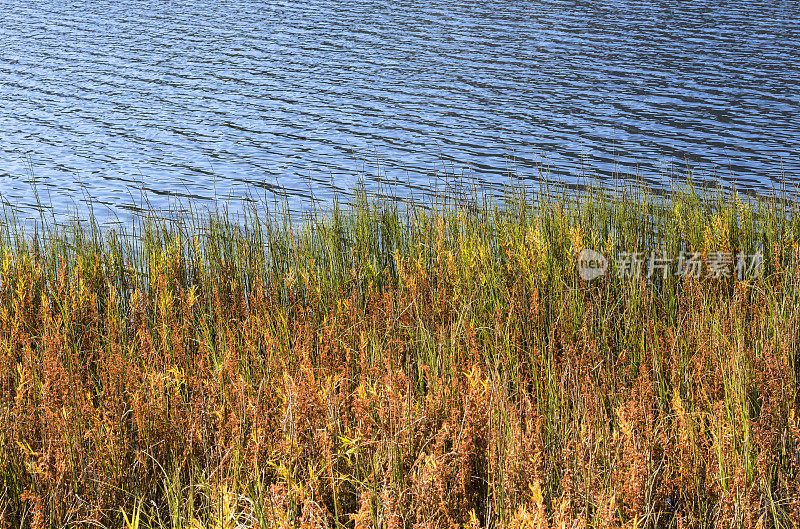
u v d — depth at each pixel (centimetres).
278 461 348
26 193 1089
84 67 1947
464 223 648
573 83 1739
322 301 553
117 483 354
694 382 427
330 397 365
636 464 326
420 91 1703
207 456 359
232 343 461
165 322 502
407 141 1357
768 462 355
